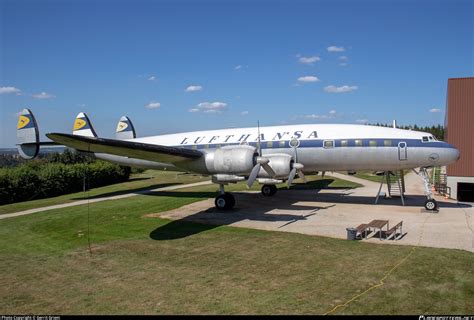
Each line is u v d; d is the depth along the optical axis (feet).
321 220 49.44
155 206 63.93
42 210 65.62
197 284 27.48
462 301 23.16
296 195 74.38
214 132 70.03
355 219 49.75
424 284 25.91
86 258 35.32
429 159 55.16
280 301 23.91
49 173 89.56
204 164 52.54
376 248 35.32
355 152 57.88
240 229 44.96
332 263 31.14
